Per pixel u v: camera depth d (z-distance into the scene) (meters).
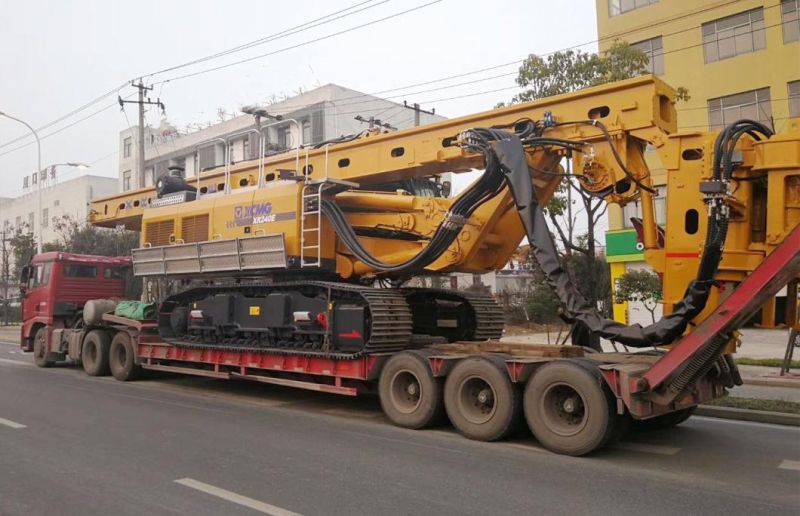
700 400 7.38
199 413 9.35
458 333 10.71
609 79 12.97
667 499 5.31
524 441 7.58
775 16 22.19
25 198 55.28
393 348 9.07
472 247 9.04
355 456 6.75
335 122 32.78
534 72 13.45
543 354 7.95
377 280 10.75
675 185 7.15
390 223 10.07
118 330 13.83
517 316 29.22
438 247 8.95
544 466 6.39
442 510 5.00
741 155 6.66
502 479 5.89
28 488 5.62
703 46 23.70
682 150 7.16
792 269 6.04
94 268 16.16
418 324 11.16
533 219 7.64
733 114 23.12
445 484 5.72
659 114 7.48
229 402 10.45
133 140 45.34
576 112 7.96
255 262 10.41
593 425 6.68
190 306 11.90
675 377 6.41
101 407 9.82
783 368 12.47
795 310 6.73
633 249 22.94
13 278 43.59
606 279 23.84
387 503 5.18
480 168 9.46
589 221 11.89
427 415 8.06
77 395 11.10
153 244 12.70
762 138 6.93
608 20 25.81
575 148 7.85
